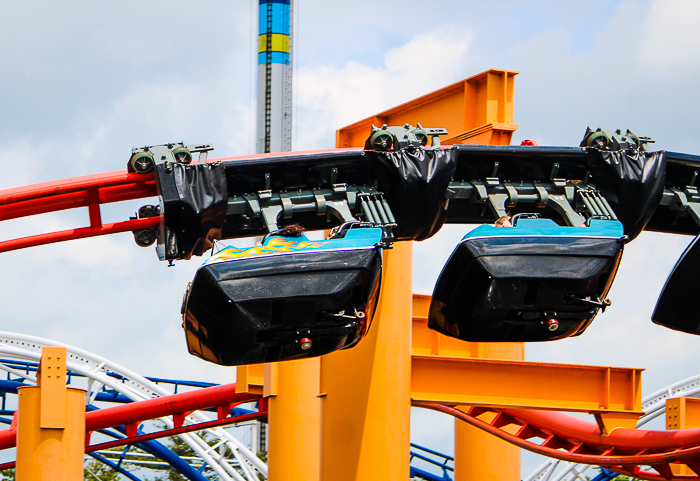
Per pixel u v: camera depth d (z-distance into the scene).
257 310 9.31
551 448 20.55
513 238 10.02
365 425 16.28
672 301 10.77
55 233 11.10
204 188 10.34
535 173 11.48
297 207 10.82
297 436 19.53
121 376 35.75
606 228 10.23
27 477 16.00
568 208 11.29
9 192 10.46
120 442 22.84
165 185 10.24
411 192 10.85
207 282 9.30
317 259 9.53
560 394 18.19
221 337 9.42
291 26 72.31
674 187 12.00
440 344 23.03
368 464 16.17
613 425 18.78
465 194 11.48
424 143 11.16
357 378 16.47
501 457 21.58
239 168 10.62
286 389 19.72
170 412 22.45
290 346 9.69
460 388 17.53
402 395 16.62
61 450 16.11
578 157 11.38
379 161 10.91
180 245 10.48
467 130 16.19
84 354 35.72
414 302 25.03
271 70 71.25
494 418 21.55
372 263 9.72
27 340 36.09
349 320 9.53
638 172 11.24
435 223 11.26
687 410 20.22
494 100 16.03
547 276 9.84
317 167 10.86
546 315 10.04
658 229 12.31
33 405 16.22
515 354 21.61
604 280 10.18
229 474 38.41
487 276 9.84
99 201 11.06
